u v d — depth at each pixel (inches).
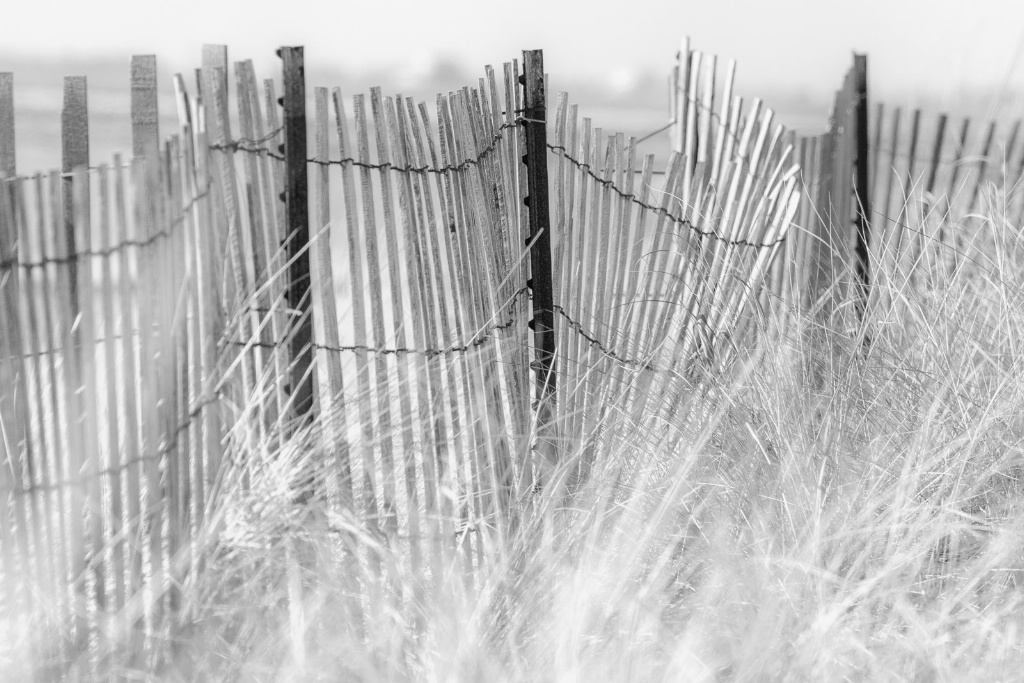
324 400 93.1
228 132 85.7
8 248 76.7
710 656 85.3
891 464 103.2
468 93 103.1
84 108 81.0
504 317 107.9
